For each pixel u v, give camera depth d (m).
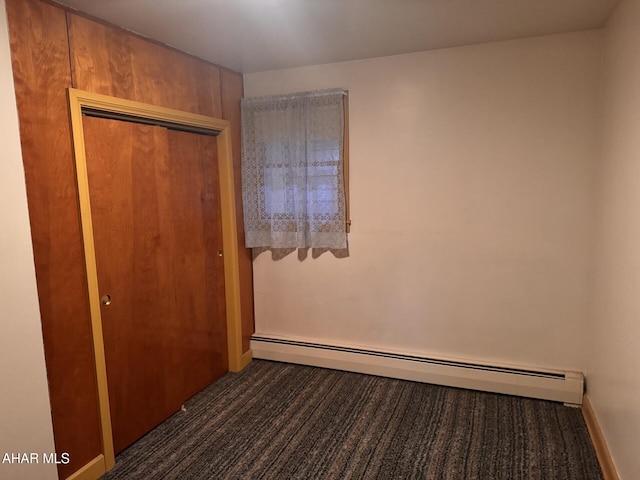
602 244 2.52
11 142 1.76
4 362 1.76
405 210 3.21
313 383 3.29
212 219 3.27
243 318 3.61
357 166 3.29
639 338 1.83
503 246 3.00
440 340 3.24
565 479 2.20
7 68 1.74
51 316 2.02
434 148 3.08
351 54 3.04
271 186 3.45
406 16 2.34
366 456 2.41
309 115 3.28
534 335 3.00
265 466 2.35
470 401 2.97
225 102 3.29
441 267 3.17
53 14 2.00
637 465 1.82
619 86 2.23
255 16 2.27
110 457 2.36
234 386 3.27
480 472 2.26
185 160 2.95
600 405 2.47
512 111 2.87
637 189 1.90
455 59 2.95
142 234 2.59
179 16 2.24
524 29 2.62
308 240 3.45
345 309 3.48
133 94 2.46
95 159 2.27
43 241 1.97
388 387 3.20
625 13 2.13
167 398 2.84
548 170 2.84
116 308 2.43
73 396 2.15
